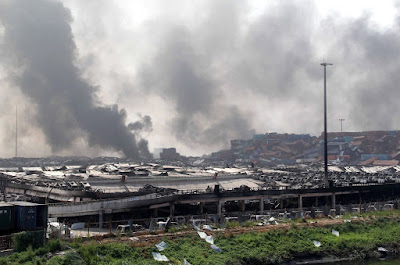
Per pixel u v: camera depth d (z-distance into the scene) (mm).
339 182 140125
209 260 59812
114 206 81188
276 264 65125
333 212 94812
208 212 102500
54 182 123812
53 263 47156
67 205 75625
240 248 65688
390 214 93375
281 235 72625
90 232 67625
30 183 123188
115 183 118812
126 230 67312
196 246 62844
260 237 69938
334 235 77438
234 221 78625
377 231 82188
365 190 129000
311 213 87562
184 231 67375
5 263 45250
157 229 69125
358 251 73500
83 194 96688
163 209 96062
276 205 116562
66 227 62312
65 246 52344
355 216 89875
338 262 69812
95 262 51594
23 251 49156
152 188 111688
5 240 49625
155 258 56281
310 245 71875
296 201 121188
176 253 59469
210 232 68938
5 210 53125
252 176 156125
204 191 113125
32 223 53562
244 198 104375
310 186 129500
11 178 138375
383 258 73312
